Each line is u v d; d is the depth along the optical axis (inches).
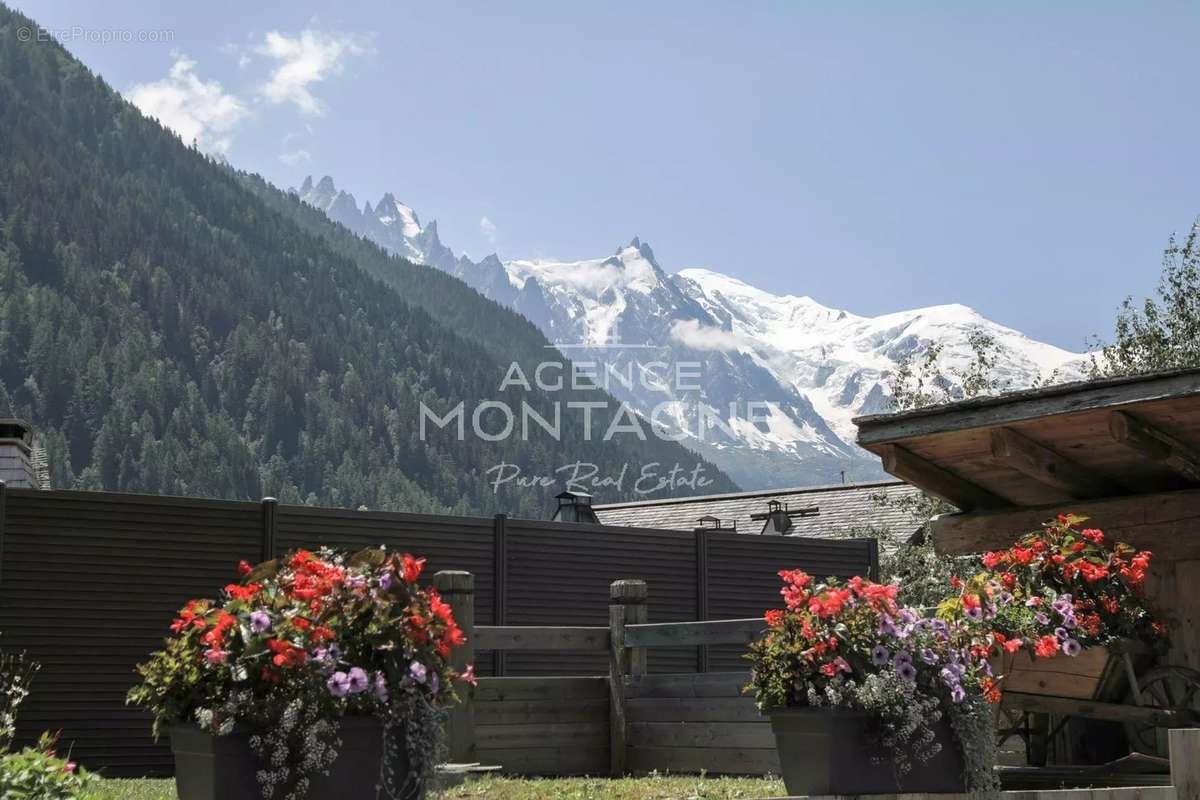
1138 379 319.6
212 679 207.2
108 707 555.8
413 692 214.8
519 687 425.4
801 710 263.3
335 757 205.0
